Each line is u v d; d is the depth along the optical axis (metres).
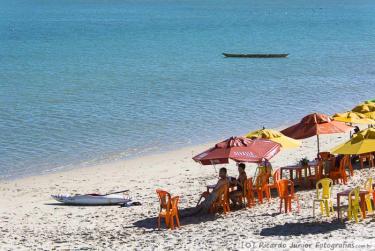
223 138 66.62
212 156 34.28
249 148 34.62
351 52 163.88
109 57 156.50
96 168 54.81
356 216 28.91
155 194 43.28
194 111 82.25
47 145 63.97
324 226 28.83
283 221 30.77
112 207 40.50
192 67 136.88
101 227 34.81
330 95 95.00
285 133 40.09
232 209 35.66
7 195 45.84
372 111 47.06
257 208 35.12
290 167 40.84
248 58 154.62
